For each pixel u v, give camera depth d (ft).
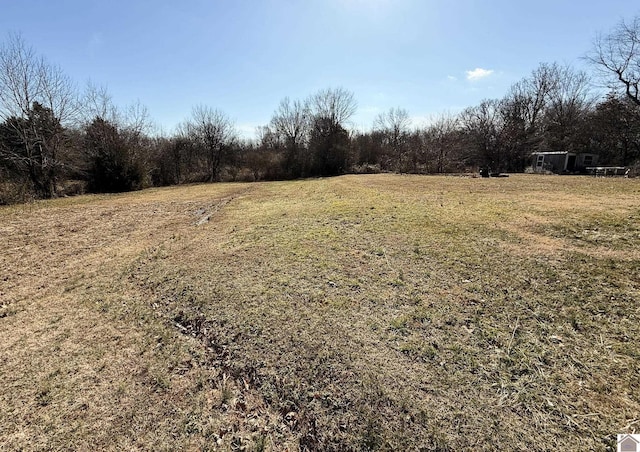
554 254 15.80
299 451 6.77
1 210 41.27
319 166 100.53
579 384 7.86
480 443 6.50
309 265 16.58
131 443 7.04
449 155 93.71
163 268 17.76
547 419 6.94
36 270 18.79
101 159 67.56
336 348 9.80
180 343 10.73
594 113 82.07
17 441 7.20
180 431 7.32
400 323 10.91
